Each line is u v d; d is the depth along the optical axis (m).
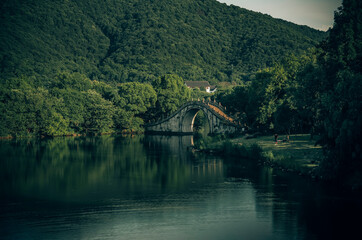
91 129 152.12
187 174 63.25
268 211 41.81
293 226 37.28
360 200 44.12
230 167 68.06
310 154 66.88
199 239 34.59
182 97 175.12
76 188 54.03
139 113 168.62
